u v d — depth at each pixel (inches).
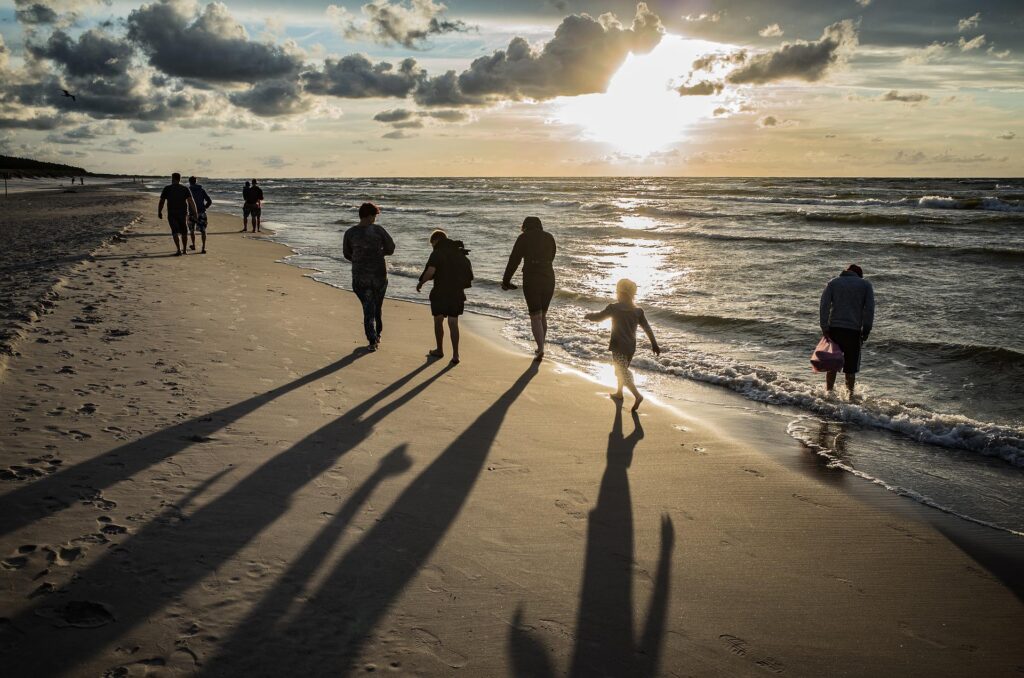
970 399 270.8
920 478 195.8
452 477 177.0
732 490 180.7
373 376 272.1
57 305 349.1
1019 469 203.8
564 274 591.5
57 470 158.6
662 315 436.5
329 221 1192.2
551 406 249.0
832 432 235.9
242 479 164.2
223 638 104.7
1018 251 601.3
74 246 623.5
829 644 115.0
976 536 159.5
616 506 166.2
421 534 144.8
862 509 172.4
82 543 128.2
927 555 149.2
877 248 685.3
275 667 99.1
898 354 333.4
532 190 2632.9
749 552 146.7
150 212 1180.5
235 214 1401.3
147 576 119.5
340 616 113.1
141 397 217.2
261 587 119.5
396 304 459.5
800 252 684.7
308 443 191.9
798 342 360.5
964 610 127.9
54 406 201.3
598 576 132.6
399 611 116.0
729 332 388.8
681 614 121.3
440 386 265.6
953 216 1050.7
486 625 114.0
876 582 136.9
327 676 98.2
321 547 135.6
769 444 221.0
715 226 1000.9
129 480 157.1
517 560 136.8
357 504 156.4
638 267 622.8
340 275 561.9
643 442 215.0
